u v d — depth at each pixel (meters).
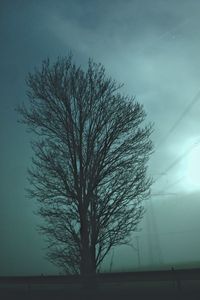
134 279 14.37
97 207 19.52
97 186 19.75
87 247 19.11
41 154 20.22
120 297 14.55
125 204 19.64
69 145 20.22
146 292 14.19
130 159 20.05
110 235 19.38
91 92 20.67
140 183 19.91
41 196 20.03
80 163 20.08
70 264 19.20
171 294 13.66
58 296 15.88
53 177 19.95
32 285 16.56
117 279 14.74
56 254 19.45
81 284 15.56
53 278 16.20
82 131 20.36
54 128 20.50
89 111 20.47
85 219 19.41
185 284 14.07
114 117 20.34
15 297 16.59
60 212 19.73
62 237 19.56
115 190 19.69
